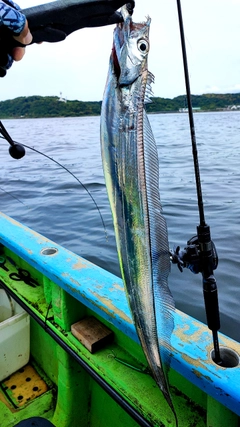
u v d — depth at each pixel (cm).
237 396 106
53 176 1057
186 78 91
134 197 81
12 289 226
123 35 81
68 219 643
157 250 85
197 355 124
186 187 850
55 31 89
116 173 82
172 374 147
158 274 86
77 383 189
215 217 602
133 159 79
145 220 81
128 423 170
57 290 186
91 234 558
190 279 388
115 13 86
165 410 138
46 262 194
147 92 80
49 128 3566
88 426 199
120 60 79
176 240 498
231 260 431
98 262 451
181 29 88
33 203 760
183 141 1959
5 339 216
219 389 110
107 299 158
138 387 149
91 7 84
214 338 115
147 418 138
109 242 517
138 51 79
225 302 347
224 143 1836
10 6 88
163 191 813
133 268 85
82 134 2669
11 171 1173
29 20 86
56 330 188
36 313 204
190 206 678
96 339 170
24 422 177
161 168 1139
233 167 1120
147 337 87
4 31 85
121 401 148
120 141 80
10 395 211
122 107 79
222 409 118
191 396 141
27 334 228
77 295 169
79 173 1088
